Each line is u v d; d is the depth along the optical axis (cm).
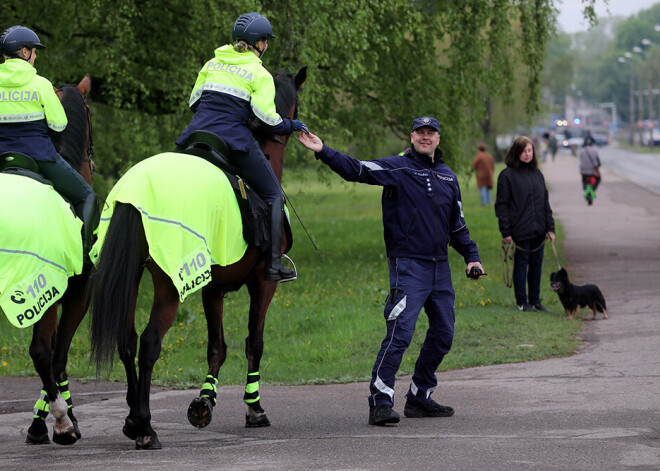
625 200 4059
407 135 2498
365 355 1222
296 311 1511
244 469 618
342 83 2242
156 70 1983
